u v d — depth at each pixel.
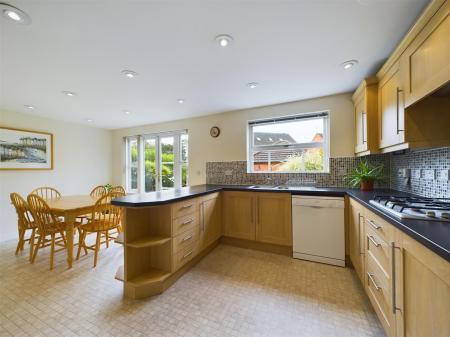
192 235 2.30
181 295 1.83
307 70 2.16
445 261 0.74
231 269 2.29
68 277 2.13
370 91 2.15
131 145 5.02
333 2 1.28
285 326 1.46
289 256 2.61
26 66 2.02
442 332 0.75
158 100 3.03
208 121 3.84
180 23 1.46
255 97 2.94
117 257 2.61
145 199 1.90
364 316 1.55
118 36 1.59
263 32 1.57
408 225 1.01
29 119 3.72
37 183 3.81
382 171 2.62
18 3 1.26
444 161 1.58
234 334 1.40
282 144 3.37
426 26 1.23
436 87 1.15
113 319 1.54
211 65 2.05
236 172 3.58
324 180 2.95
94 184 4.72
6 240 3.33
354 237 2.06
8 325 1.48
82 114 3.75
